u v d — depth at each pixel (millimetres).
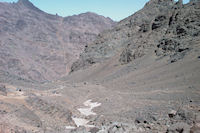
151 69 103500
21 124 31812
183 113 33031
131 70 115750
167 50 113125
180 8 135250
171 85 75062
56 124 38656
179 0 142875
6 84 72750
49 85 127312
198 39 102250
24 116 36062
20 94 54625
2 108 35500
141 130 29812
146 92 78125
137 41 141125
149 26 149500
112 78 117750
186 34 111188
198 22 112000
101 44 176125
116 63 140000
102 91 96812
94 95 91062
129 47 141750
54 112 43500
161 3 180375
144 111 52844
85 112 66000
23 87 78750
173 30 122812
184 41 107438
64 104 66688
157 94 70438
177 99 58000
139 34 156750
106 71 138125
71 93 90688
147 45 131125
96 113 64812
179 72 83188
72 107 67812
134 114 51906
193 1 132375
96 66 157625
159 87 78688
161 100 62375
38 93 71062
